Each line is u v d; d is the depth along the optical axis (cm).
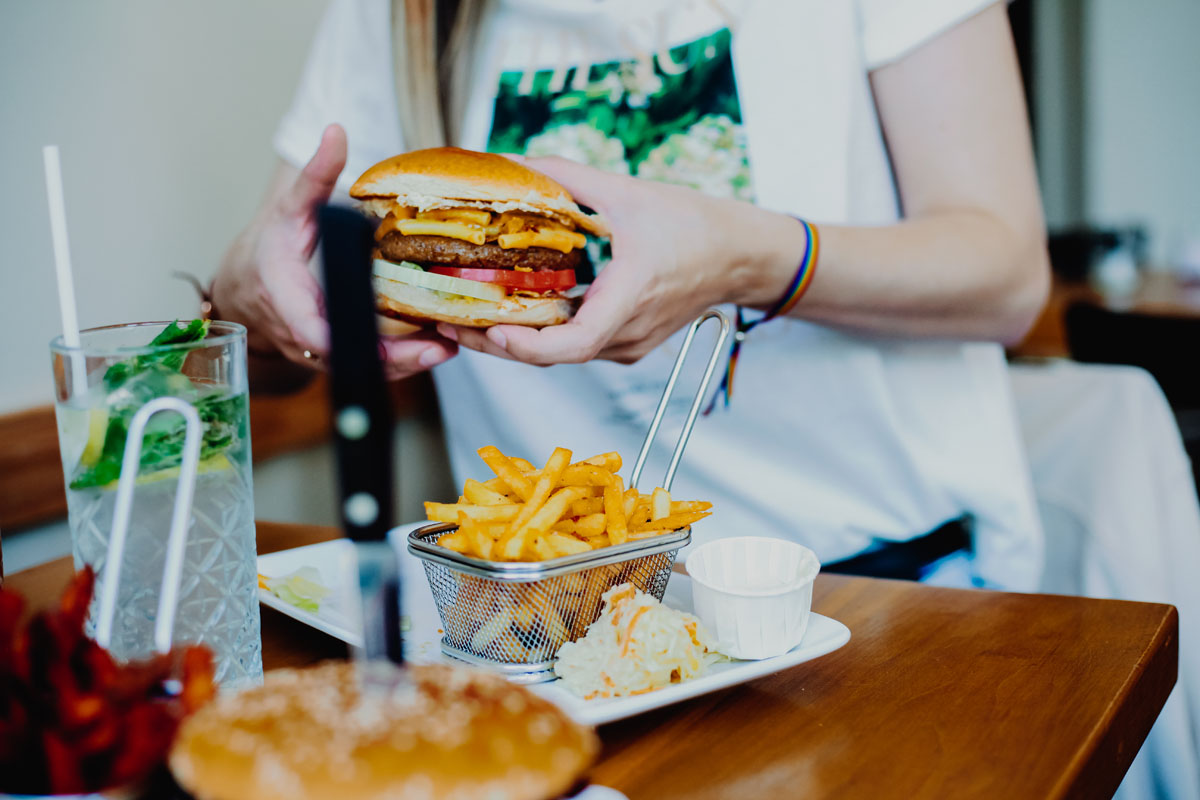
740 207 139
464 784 45
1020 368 242
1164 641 98
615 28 169
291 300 129
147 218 225
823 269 142
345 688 53
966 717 80
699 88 170
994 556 177
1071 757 73
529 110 178
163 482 73
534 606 84
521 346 119
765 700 85
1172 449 213
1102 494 206
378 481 52
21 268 199
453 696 52
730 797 69
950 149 161
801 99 167
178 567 65
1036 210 165
